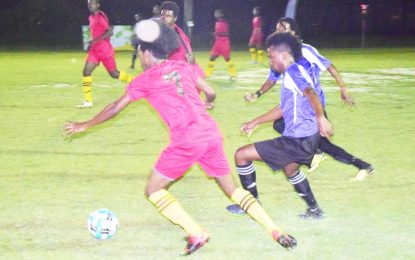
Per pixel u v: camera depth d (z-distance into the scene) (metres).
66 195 7.65
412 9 48.31
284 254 5.74
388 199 7.46
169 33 5.54
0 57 32.25
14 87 19.08
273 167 6.38
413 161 9.37
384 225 6.53
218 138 5.63
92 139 11.12
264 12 48.94
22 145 10.59
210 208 7.16
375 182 8.23
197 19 48.50
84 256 5.68
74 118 13.27
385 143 10.67
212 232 6.35
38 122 12.82
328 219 6.73
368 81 20.36
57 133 11.65
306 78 6.16
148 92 5.49
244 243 6.03
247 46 41.41
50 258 5.64
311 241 6.07
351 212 6.97
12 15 46.12
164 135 11.51
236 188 5.78
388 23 49.00
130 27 36.03
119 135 11.49
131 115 13.73
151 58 5.51
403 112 14.03
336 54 32.94
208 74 21.48
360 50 36.28
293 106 6.27
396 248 5.88
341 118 13.27
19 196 7.59
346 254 5.73
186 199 7.51
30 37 46.47
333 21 49.28
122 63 28.05
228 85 19.31
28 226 6.50
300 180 6.59
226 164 5.77
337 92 17.62
